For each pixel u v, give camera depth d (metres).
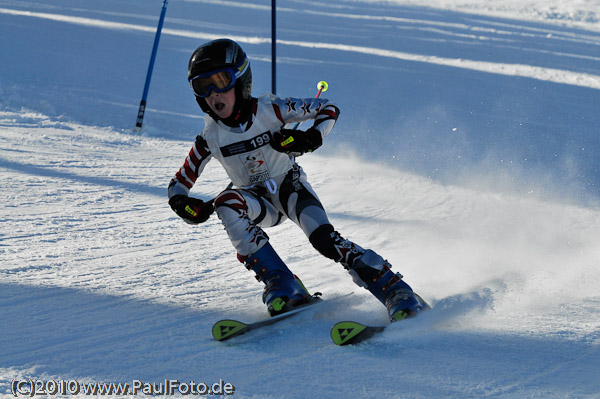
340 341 3.73
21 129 11.09
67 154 9.70
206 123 4.39
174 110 13.98
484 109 15.88
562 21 53.59
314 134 4.19
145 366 3.41
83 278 4.98
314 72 19.69
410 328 3.95
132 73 17.84
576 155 11.38
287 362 3.50
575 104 17.47
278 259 4.30
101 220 6.75
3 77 15.13
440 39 32.69
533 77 22.28
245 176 4.42
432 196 8.37
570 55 29.92
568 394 3.12
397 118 14.20
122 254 5.70
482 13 55.19
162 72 18.44
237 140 4.29
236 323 3.82
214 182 8.67
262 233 4.30
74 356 3.51
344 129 12.79
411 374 3.34
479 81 20.59
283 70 19.52
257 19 35.41
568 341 3.79
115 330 3.94
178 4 39.75
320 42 27.95
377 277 4.20
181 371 3.36
